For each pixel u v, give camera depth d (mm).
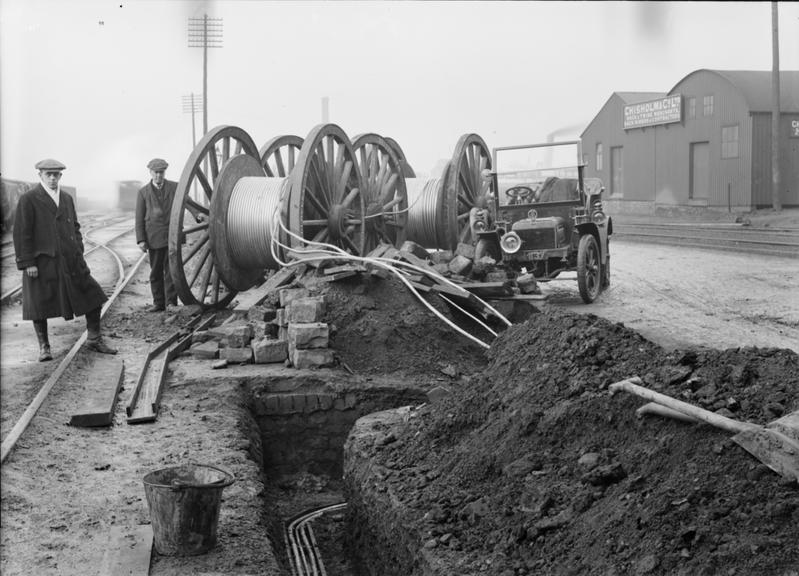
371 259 10906
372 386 8883
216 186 12664
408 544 4953
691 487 4012
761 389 4715
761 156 27016
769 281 15211
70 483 6039
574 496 4562
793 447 3844
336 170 14094
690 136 29125
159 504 4906
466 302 11289
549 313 6699
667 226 26438
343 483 7445
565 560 4145
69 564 4750
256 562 4914
